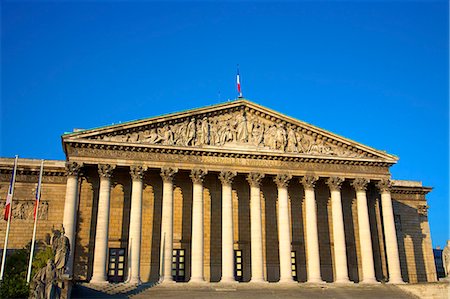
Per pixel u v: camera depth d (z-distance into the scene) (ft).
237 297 171.63
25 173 227.40
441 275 339.57
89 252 202.80
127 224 212.43
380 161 232.73
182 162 208.44
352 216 240.12
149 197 217.56
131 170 201.98
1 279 153.48
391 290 200.54
